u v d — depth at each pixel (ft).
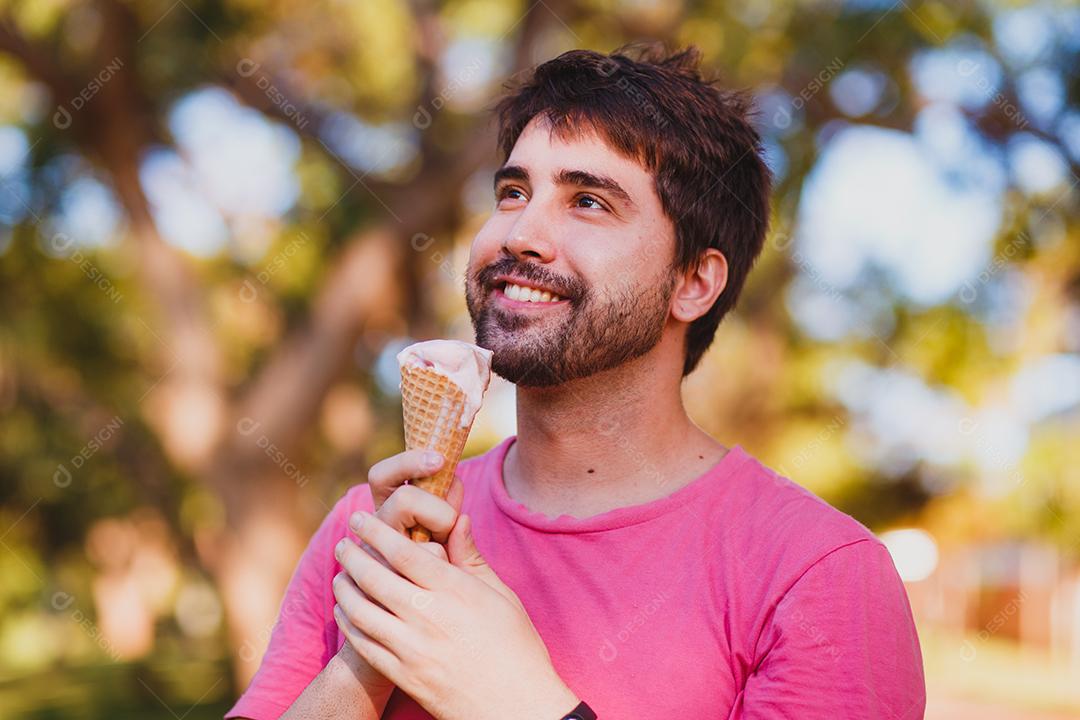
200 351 36.29
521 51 33.86
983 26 32.24
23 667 90.79
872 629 5.77
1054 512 49.98
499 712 5.52
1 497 56.80
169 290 36.60
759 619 5.86
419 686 5.63
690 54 7.91
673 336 6.84
